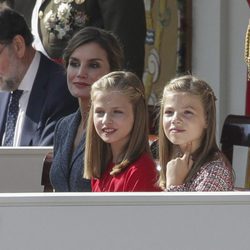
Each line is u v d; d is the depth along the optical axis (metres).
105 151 12.50
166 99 12.03
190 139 11.86
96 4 18.64
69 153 13.75
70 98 15.66
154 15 25.42
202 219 9.32
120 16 18.23
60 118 15.57
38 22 19.08
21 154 14.78
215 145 11.96
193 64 25.80
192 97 11.83
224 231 9.33
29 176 14.80
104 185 12.41
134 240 9.27
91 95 12.59
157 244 9.30
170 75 25.58
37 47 19.09
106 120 12.13
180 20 25.69
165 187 11.99
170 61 25.66
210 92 12.04
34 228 9.20
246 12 24.70
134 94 12.18
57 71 15.91
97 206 9.23
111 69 14.53
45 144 15.36
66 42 18.69
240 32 24.88
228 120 15.41
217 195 9.31
